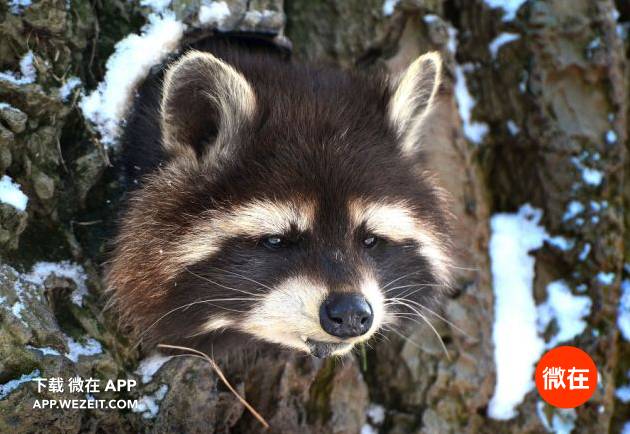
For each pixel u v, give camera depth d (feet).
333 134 17.07
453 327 21.97
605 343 22.59
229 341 17.99
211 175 16.60
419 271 18.15
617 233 22.80
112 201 18.47
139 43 18.76
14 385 14.92
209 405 18.39
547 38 22.47
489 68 23.30
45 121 17.46
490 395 22.38
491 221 23.86
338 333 15.57
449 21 23.86
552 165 22.84
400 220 17.15
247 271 16.16
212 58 16.63
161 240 16.80
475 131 23.61
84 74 18.60
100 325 17.66
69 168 18.10
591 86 22.93
